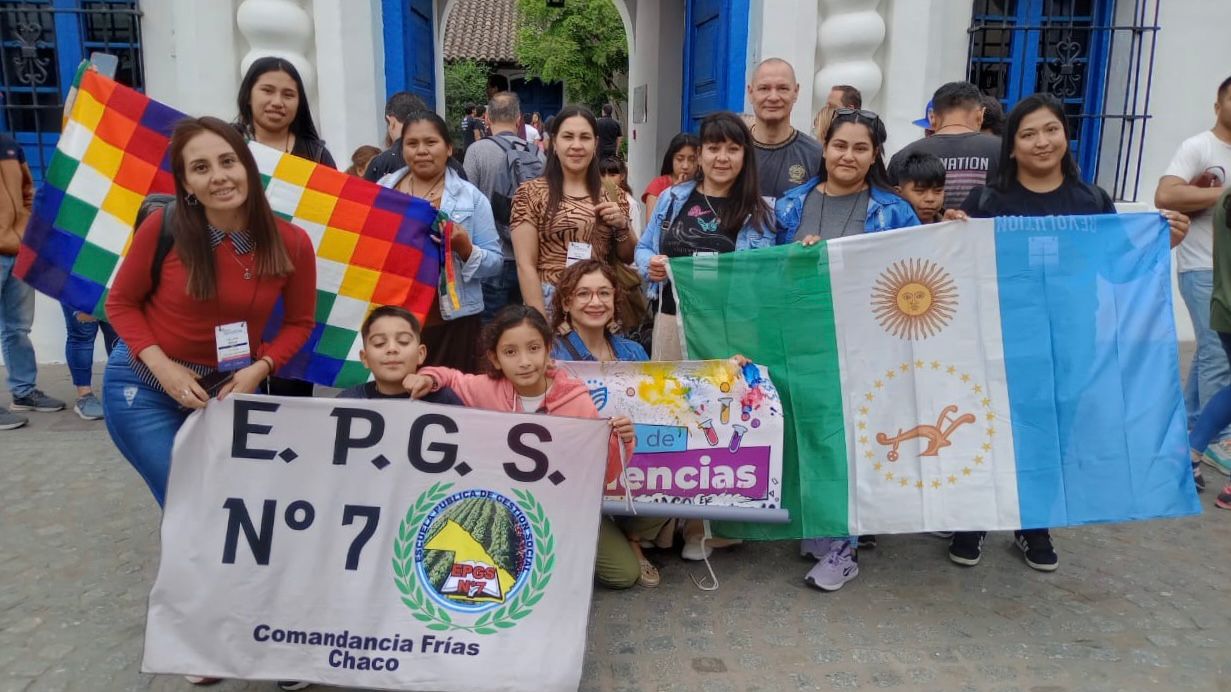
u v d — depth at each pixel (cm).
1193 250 464
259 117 373
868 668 290
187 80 593
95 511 405
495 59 2583
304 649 257
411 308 371
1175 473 327
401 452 263
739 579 354
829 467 343
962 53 655
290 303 283
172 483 258
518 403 310
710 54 712
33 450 482
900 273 338
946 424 336
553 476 264
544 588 261
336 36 595
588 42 2289
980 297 335
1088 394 330
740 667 291
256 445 261
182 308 261
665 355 386
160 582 255
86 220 319
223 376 277
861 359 342
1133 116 658
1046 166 344
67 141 316
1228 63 664
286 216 357
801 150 430
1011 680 283
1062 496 331
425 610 259
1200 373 471
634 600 335
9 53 619
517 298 485
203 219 256
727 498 337
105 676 281
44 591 334
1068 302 332
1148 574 359
